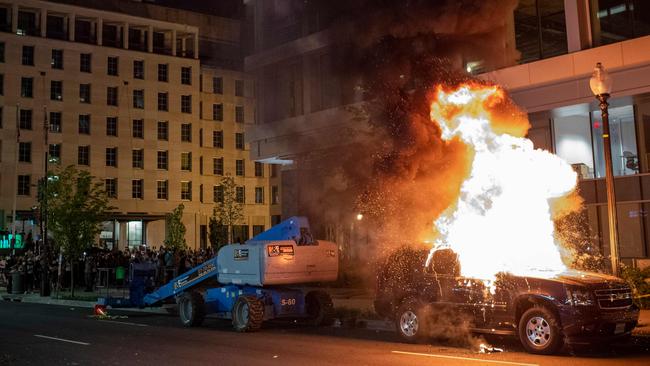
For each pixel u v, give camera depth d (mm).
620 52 21672
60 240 28062
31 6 64438
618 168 23266
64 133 65062
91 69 67188
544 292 10648
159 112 70375
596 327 10227
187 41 76562
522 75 23938
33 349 11930
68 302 25438
